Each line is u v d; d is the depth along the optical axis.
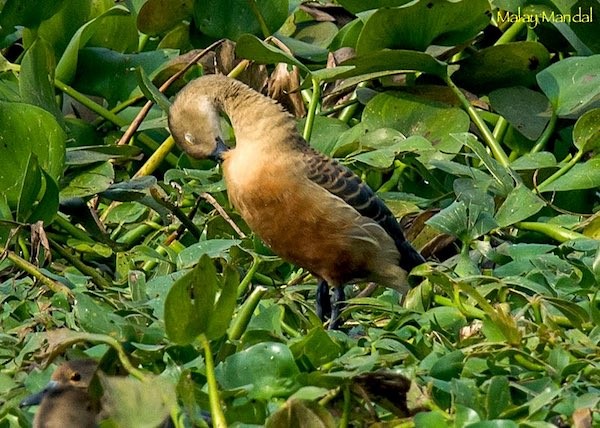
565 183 13.77
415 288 11.31
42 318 10.07
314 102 14.23
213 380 8.35
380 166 13.75
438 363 9.10
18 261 11.47
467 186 13.33
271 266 12.62
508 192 13.42
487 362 9.16
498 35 16.27
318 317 11.03
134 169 15.52
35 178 12.45
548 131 14.71
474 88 15.41
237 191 11.50
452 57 15.58
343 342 9.94
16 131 12.86
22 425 8.48
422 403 8.32
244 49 13.70
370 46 14.80
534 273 11.13
